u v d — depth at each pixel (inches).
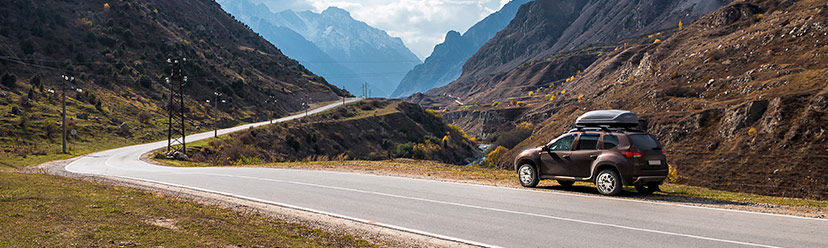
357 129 4439.0
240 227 331.9
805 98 2699.3
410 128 5113.2
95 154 1875.0
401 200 478.0
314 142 3715.6
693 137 3100.4
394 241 315.9
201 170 905.5
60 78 3791.8
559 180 551.2
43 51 4404.5
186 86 4749.0
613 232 327.0
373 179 663.1
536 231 336.2
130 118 3289.9
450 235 330.0
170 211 378.3
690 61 4397.1
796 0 4414.4
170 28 6653.5
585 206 424.8
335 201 479.2
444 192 525.7
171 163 1446.9
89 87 3754.9
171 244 261.9
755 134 2738.7
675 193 507.5
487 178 669.9
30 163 1354.6
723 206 417.4
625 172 462.3
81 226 291.0
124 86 4170.8
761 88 3201.3
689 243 294.4
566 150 518.3
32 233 261.6
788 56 3506.4
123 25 5767.7
